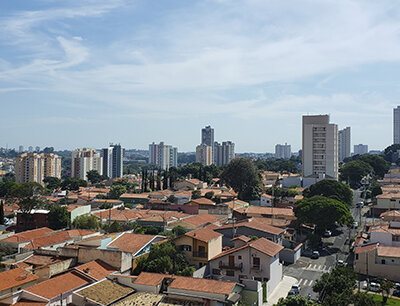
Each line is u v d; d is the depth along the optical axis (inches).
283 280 2541.8
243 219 3735.2
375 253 2706.7
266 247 2407.7
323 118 6422.2
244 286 2047.2
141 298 1851.6
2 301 1732.3
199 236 2477.9
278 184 6427.2
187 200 5221.5
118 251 2204.7
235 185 5664.4
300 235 3545.8
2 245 2765.7
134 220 3779.5
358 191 6496.1
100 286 1930.4
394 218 3609.7
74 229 3309.5
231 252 2363.4
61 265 2188.7
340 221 3432.6
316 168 6387.8
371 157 7829.7
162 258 2263.8
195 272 2237.9
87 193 6259.8
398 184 5905.5
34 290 1797.5
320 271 2755.9
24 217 3789.4
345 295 1916.8
